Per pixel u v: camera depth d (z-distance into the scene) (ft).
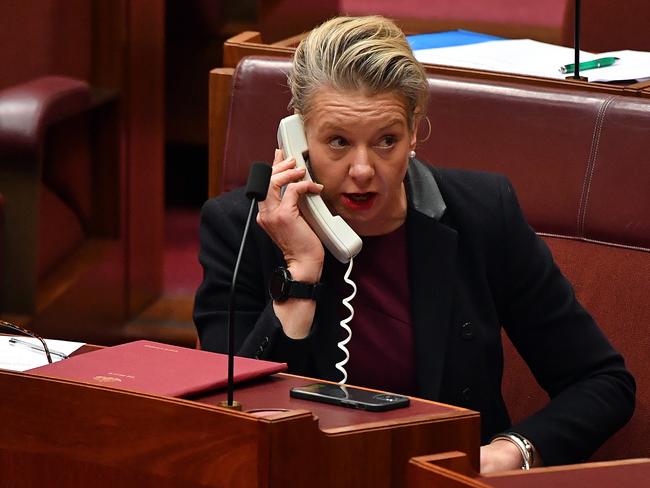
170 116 67.82
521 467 24.07
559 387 26.40
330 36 23.08
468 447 17.78
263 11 63.00
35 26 49.42
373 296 25.08
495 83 30.01
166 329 56.18
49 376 18.13
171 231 66.03
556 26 72.90
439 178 26.09
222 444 16.62
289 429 16.37
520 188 29.37
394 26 23.34
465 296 25.40
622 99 28.94
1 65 47.98
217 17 65.87
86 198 54.70
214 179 33.83
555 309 26.18
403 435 17.20
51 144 52.49
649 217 28.19
